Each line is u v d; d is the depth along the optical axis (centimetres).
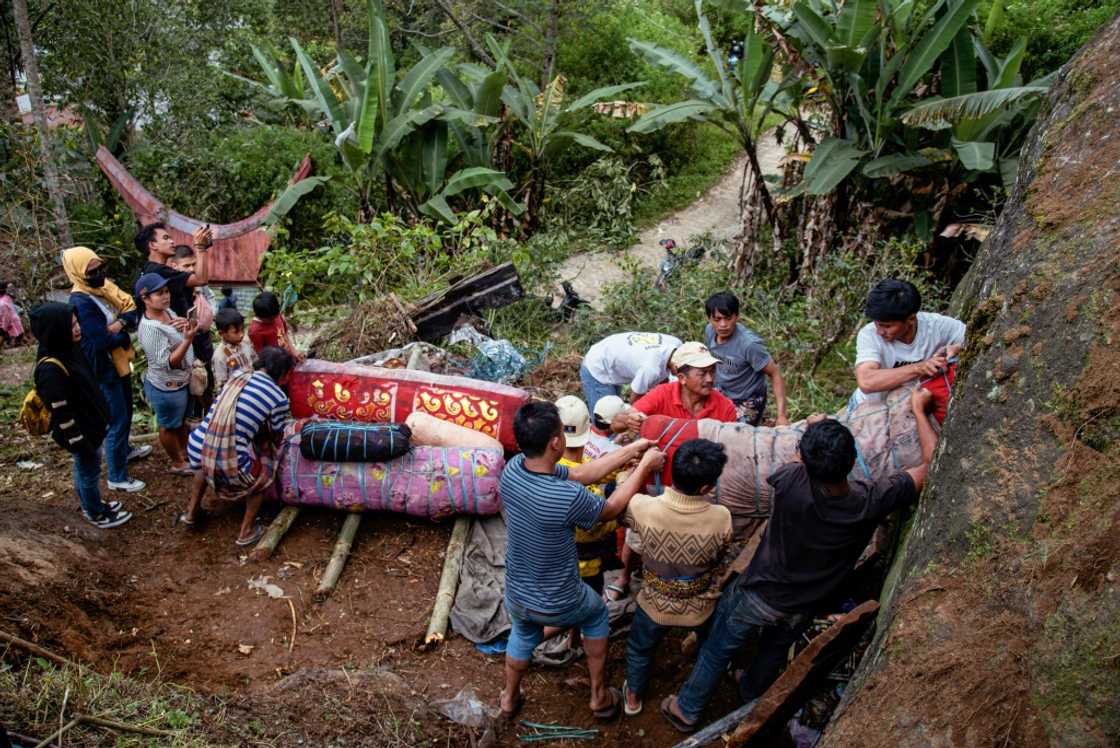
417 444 511
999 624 254
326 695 369
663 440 418
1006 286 321
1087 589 238
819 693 356
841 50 852
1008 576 261
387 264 834
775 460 405
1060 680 233
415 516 497
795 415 675
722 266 971
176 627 419
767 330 800
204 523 500
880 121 897
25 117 1448
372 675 388
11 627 374
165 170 1376
